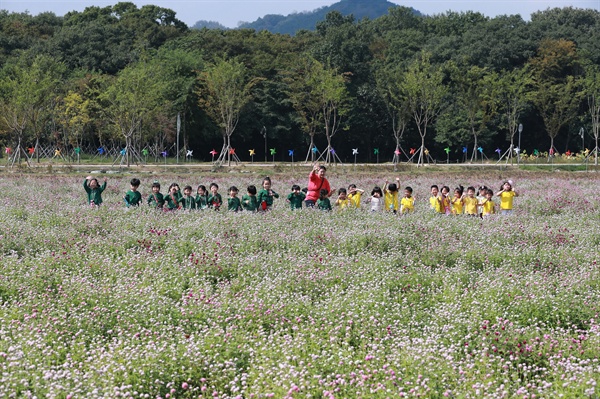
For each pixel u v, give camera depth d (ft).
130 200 78.69
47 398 28.04
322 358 33.32
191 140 260.62
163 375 31.60
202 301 41.52
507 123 258.78
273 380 30.58
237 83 224.74
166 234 61.31
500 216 74.18
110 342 36.27
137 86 196.85
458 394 29.37
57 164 210.18
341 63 261.44
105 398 28.32
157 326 38.11
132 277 47.78
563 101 238.89
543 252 57.11
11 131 211.61
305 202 79.15
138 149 238.48
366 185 134.51
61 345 34.83
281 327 38.63
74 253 53.31
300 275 48.19
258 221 66.85
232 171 180.14
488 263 54.70
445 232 64.28
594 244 62.80
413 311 42.22
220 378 31.83
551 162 232.53
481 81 226.79
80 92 241.55
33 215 70.49
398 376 31.27
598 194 114.32
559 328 38.65
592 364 33.40
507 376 32.17
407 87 215.92
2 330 35.04
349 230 63.62
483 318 40.04
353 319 39.22
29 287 43.75
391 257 53.72
